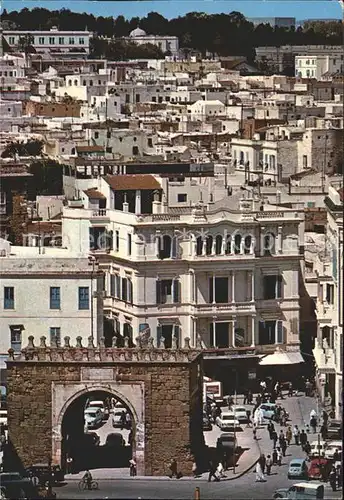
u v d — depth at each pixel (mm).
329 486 142250
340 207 173250
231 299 195000
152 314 194125
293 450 152250
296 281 196375
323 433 156625
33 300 176375
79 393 150250
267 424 162750
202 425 155000
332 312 173500
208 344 194750
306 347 195000
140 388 149500
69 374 150375
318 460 147000
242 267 195125
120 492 145000
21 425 150375
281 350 193625
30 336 163500
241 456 152625
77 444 153500
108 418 161750
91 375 150250
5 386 165500
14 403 150500
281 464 148375
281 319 196000
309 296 196375
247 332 195500
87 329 176625
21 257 178125
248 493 143375
